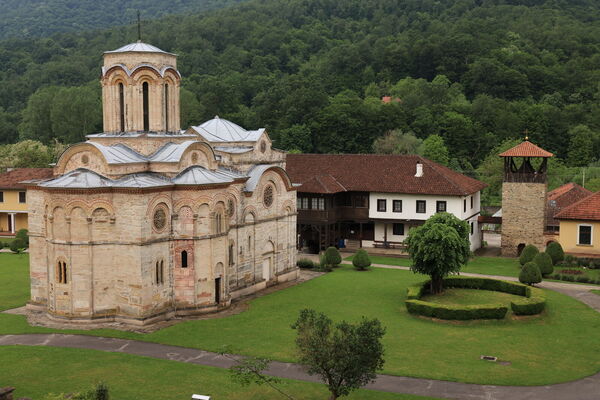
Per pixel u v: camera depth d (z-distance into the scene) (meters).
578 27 171.00
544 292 55.16
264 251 57.62
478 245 82.62
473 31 164.25
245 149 57.53
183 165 48.00
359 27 199.25
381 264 70.06
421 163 77.81
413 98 131.75
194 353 39.38
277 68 168.50
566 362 38.62
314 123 119.06
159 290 46.03
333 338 29.41
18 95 163.88
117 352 39.25
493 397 33.25
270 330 44.06
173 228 46.81
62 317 45.22
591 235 65.81
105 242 44.94
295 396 32.94
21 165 106.25
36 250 49.47
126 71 49.19
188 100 132.38
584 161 116.88
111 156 46.16
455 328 45.34
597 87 136.62
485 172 109.81
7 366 36.75
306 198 75.50
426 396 33.28
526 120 122.94
